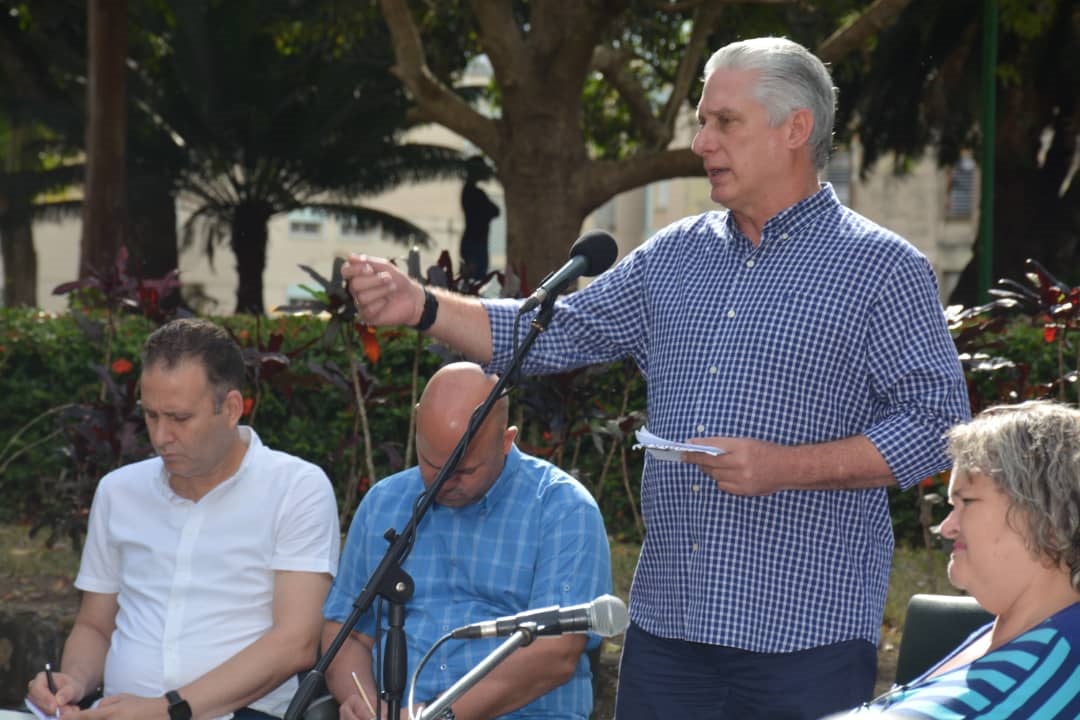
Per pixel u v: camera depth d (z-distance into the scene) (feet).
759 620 16.80
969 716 11.67
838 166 172.14
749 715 17.03
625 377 37.55
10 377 43.73
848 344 16.79
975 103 111.75
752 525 16.85
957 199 167.12
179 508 21.27
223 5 114.52
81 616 22.18
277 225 205.05
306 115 123.13
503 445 19.21
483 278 31.40
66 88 127.34
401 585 16.37
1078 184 109.09
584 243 18.08
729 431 16.98
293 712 16.06
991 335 33.60
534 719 19.71
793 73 17.04
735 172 17.16
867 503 17.24
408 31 57.57
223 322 42.32
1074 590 12.30
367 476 38.78
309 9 111.55
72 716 19.75
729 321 17.28
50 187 132.26
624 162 60.44
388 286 17.90
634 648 18.07
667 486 17.51
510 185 59.88
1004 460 12.39
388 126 123.95
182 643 20.93
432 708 13.76
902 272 16.79
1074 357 38.50
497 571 19.67
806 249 17.15
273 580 21.20
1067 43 105.09
